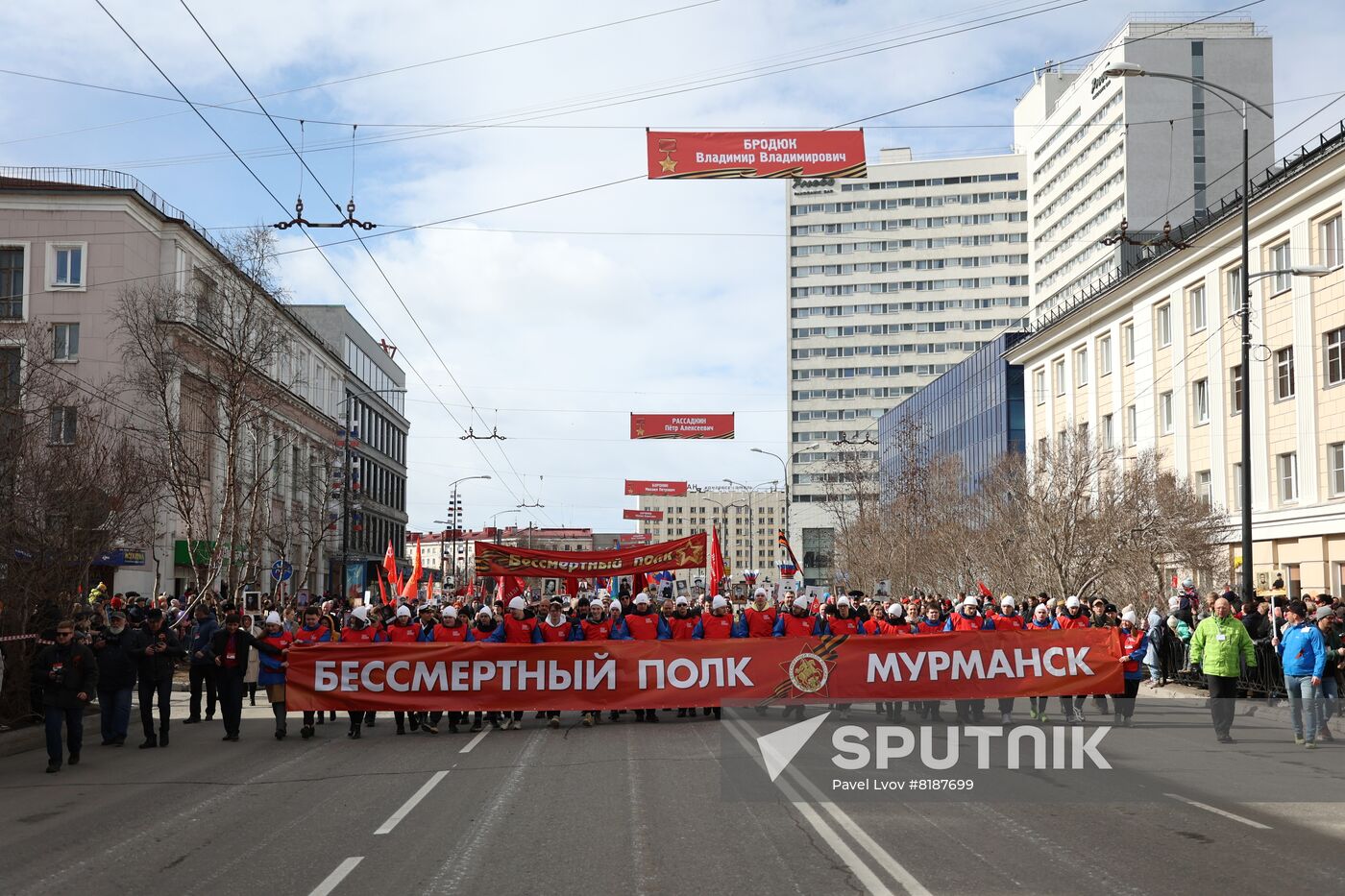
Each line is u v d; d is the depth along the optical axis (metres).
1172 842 9.10
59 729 14.26
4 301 46.88
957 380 79.88
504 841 9.28
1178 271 44.78
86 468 20.97
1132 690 16.50
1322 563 36.00
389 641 18.05
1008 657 16.45
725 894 7.56
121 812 11.24
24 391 22.23
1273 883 7.81
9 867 8.91
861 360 140.25
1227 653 15.77
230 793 12.25
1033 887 7.68
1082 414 55.41
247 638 17.61
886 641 16.73
